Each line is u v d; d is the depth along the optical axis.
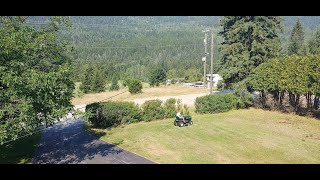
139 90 48.00
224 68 35.94
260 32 33.62
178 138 24.59
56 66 20.41
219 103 32.72
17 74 17.48
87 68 55.56
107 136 25.59
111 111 28.19
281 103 32.69
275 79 31.16
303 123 28.25
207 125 28.25
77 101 42.88
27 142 24.28
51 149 22.66
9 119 17.41
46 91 17.92
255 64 35.72
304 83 28.75
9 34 18.09
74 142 24.25
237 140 24.00
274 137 24.67
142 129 27.31
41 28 20.92
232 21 36.19
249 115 31.66
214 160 19.84
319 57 27.69
